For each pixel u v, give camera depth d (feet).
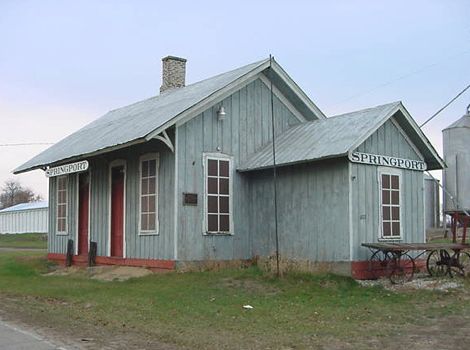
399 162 53.62
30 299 42.93
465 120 62.44
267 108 60.39
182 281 46.65
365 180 50.60
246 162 57.21
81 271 59.06
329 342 28.22
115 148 51.34
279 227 54.80
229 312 35.76
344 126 53.83
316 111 63.16
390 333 30.40
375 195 51.34
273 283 45.39
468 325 32.60
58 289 46.62
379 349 26.89
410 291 44.11
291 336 29.43
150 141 55.62
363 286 45.85
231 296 41.06
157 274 51.34
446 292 43.55
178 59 75.51
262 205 56.75
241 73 57.98
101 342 27.89
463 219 61.26
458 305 38.73
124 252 57.98
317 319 33.94
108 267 58.39
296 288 43.91
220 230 55.11
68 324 32.68
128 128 56.44
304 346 27.27
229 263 54.49
